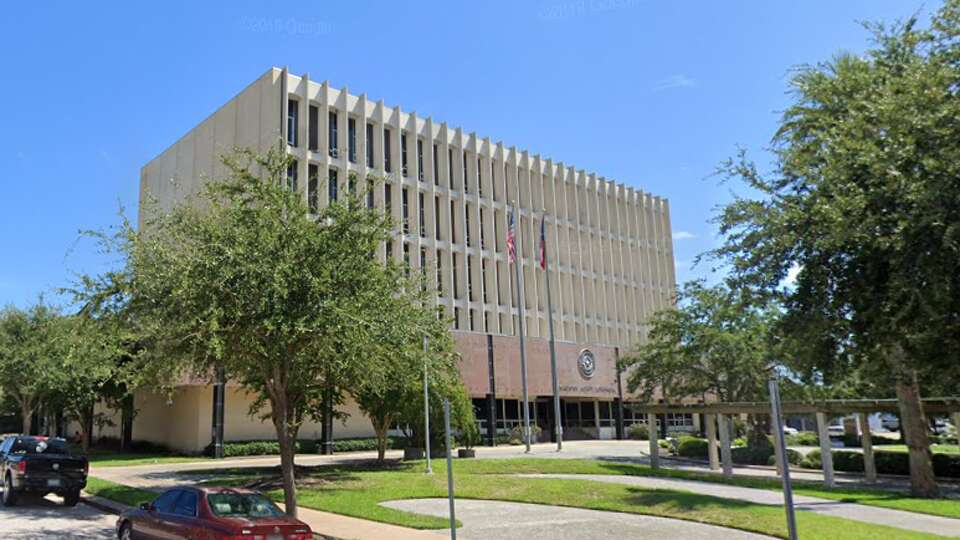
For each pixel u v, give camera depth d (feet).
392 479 76.02
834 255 32.81
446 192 167.53
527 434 130.93
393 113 158.40
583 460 103.86
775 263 35.83
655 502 56.95
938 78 29.86
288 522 33.78
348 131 148.15
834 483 77.10
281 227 45.37
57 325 111.86
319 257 45.55
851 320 32.71
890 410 74.74
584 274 205.05
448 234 165.68
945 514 53.93
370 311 47.21
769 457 107.14
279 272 42.52
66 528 50.21
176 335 45.09
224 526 32.37
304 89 139.74
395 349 52.21
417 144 162.09
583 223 208.64
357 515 53.67
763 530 45.11
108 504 61.52
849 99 39.68
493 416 152.25
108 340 51.39
